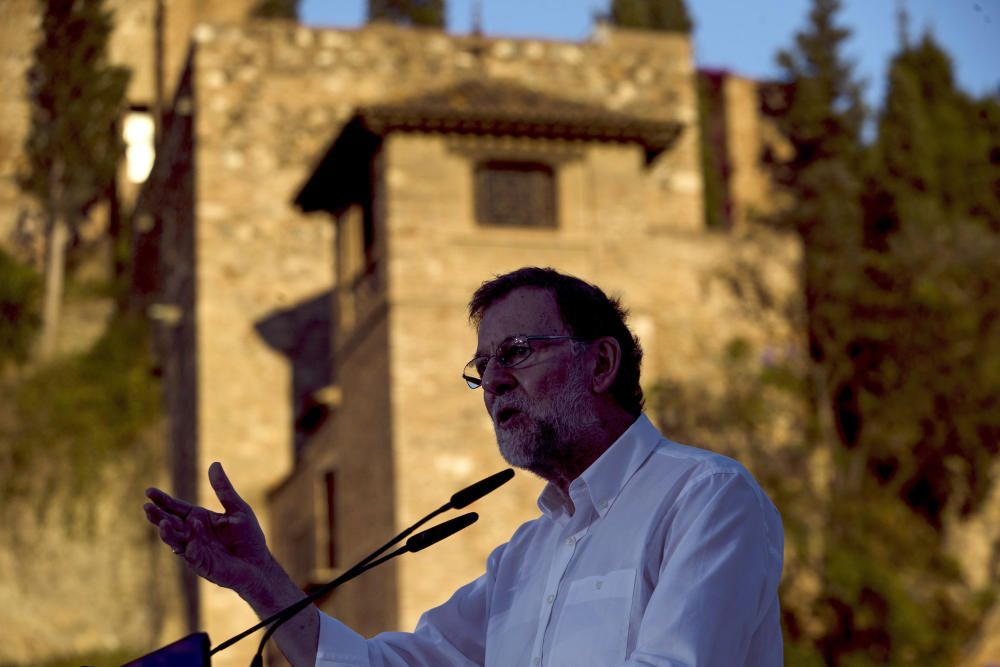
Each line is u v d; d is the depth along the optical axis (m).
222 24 52.50
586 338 6.59
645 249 40.66
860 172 66.12
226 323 51.12
